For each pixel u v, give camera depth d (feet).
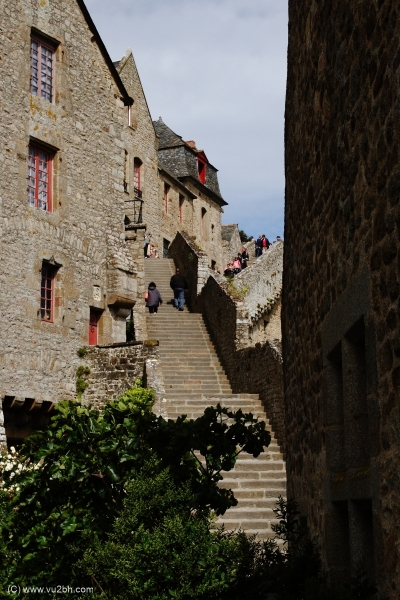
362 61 17.24
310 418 24.93
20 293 68.18
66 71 76.54
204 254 96.63
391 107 14.99
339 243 20.12
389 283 15.23
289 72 28.84
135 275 80.69
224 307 78.07
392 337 15.03
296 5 27.02
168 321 86.74
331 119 20.92
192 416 62.90
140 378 70.38
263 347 63.72
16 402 66.23
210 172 169.17
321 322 22.85
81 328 74.23
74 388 72.08
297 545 25.26
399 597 14.78
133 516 21.65
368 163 16.92
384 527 15.62
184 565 20.70
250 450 24.21
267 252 102.53
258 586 21.38
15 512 24.36
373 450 16.26
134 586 20.44
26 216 69.97
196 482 23.41
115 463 23.30
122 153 82.84
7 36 70.64
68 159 75.56
